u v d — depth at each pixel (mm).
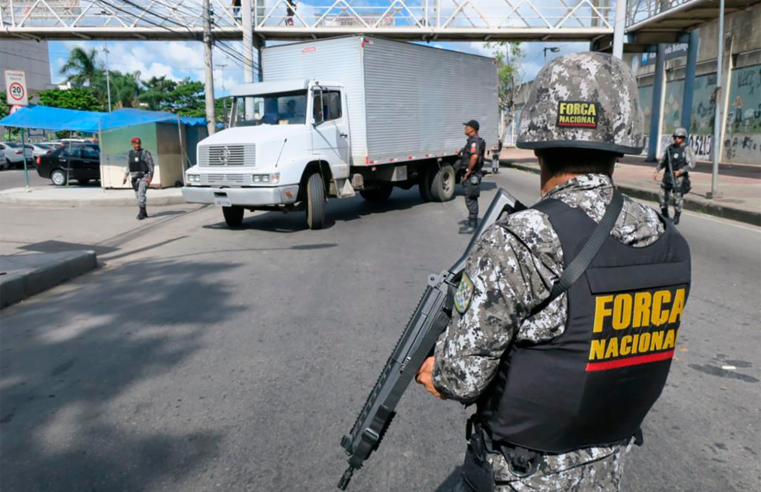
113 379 4039
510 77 42375
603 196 1324
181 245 9141
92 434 3303
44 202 14852
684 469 2879
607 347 1252
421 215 12016
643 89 29078
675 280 1348
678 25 20375
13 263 6762
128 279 6926
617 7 20625
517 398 1278
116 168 17734
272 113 10898
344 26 20906
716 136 12008
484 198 14641
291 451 3092
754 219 10227
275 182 9539
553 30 21172
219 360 4344
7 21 21688
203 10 18281
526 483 1324
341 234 9922
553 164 1378
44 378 4078
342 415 3471
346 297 5988
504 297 1232
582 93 1314
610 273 1248
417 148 13148
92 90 51812
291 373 4086
